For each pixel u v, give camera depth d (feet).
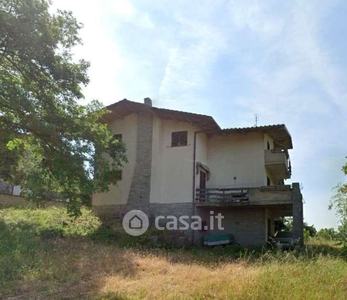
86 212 64.90
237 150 67.31
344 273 27.89
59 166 46.73
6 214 53.98
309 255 39.55
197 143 64.69
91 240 48.83
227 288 22.80
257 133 66.49
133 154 66.44
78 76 50.06
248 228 61.57
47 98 47.88
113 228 58.90
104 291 22.98
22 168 69.41
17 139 52.54
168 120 66.59
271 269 26.86
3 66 48.21
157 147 65.31
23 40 43.39
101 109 55.31
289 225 99.14
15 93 43.75
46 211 61.31
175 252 48.19
